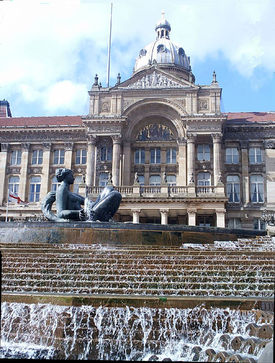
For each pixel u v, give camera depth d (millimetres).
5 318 10273
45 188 53031
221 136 48656
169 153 52312
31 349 9695
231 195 50438
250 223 48938
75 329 10023
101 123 50000
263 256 14875
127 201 43219
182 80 50594
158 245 18031
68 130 53750
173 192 43531
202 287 12281
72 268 13430
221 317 9961
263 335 9328
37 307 10281
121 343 9789
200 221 46750
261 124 51000
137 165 52094
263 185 50406
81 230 18734
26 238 19047
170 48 75875
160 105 50875
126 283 12336
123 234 18609
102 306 10195
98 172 50844
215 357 8609
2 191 53562
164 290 11500
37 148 54812
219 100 50000
